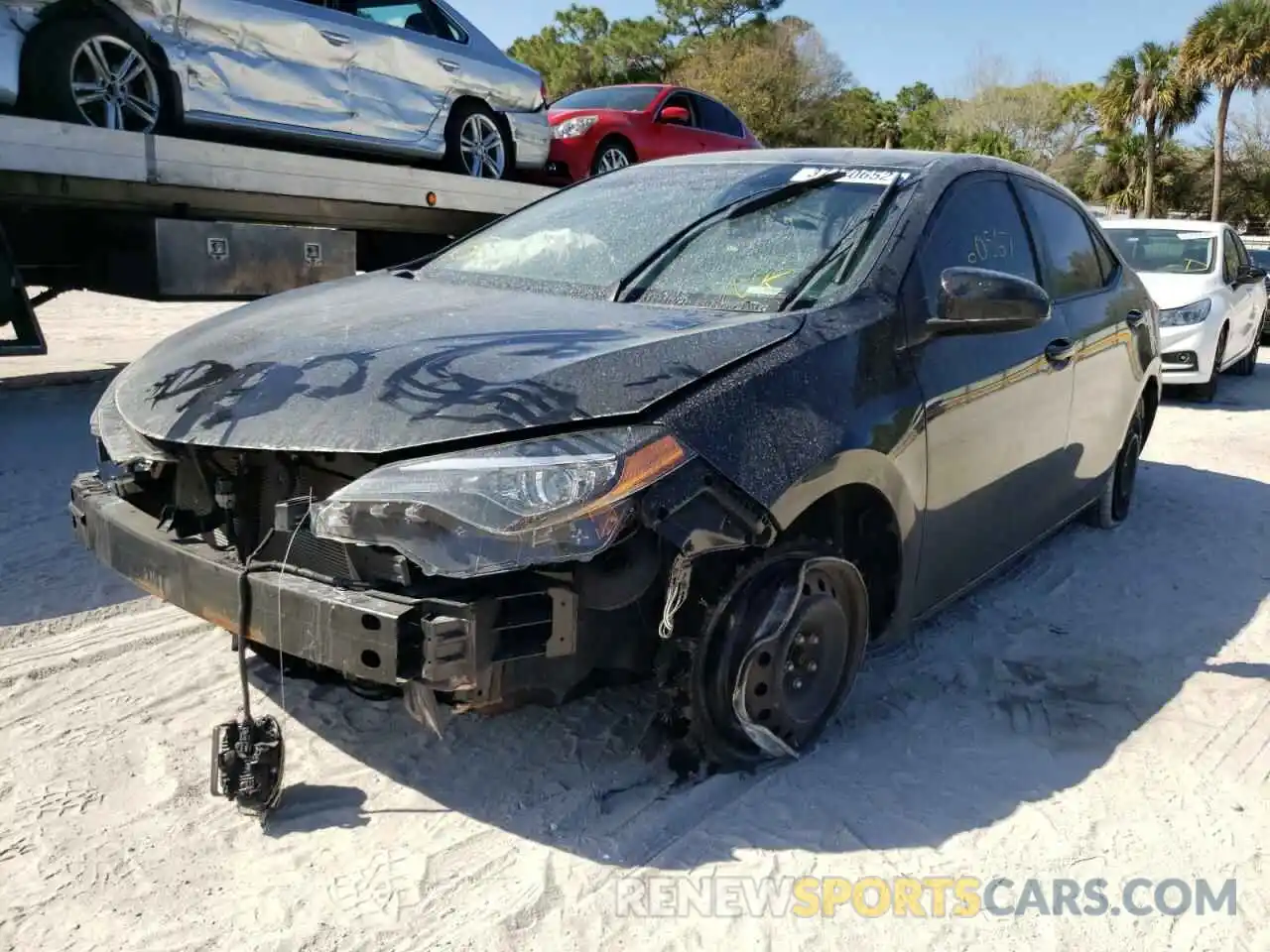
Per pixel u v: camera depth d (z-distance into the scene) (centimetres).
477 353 263
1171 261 1027
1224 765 309
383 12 737
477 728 313
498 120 835
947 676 362
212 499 274
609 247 358
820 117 4562
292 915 232
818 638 292
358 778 287
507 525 223
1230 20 4016
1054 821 276
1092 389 437
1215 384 979
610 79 4534
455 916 234
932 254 335
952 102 5631
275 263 659
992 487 358
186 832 261
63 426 620
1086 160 5428
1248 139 5075
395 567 234
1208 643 401
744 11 4825
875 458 285
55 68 554
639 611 262
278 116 655
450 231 772
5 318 551
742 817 272
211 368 286
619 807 275
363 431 242
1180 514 575
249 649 360
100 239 641
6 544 441
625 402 245
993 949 230
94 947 221
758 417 259
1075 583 460
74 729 307
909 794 286
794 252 328
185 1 594
